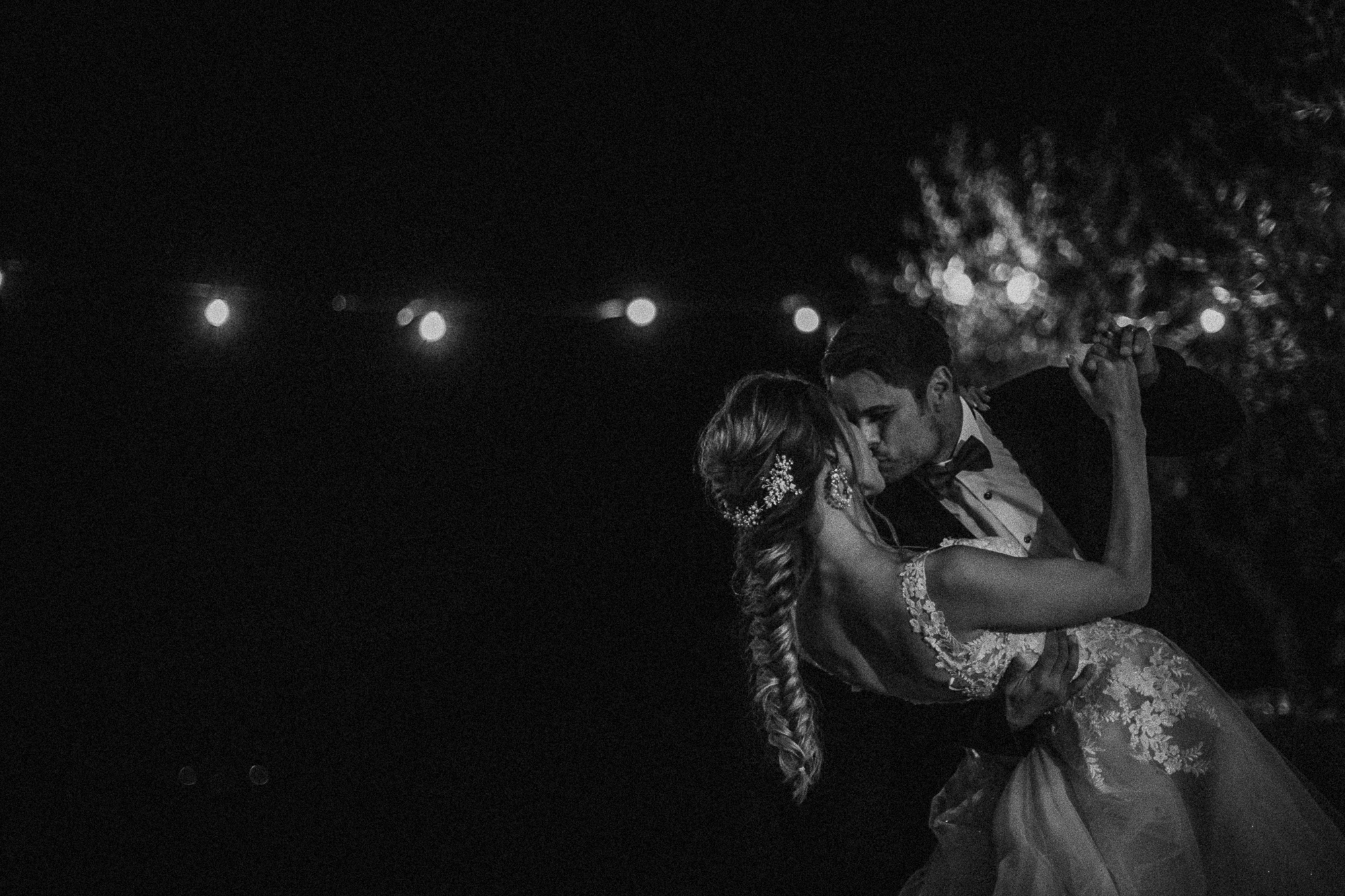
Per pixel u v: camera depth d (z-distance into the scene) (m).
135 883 5.49
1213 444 3.24
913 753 5.06
